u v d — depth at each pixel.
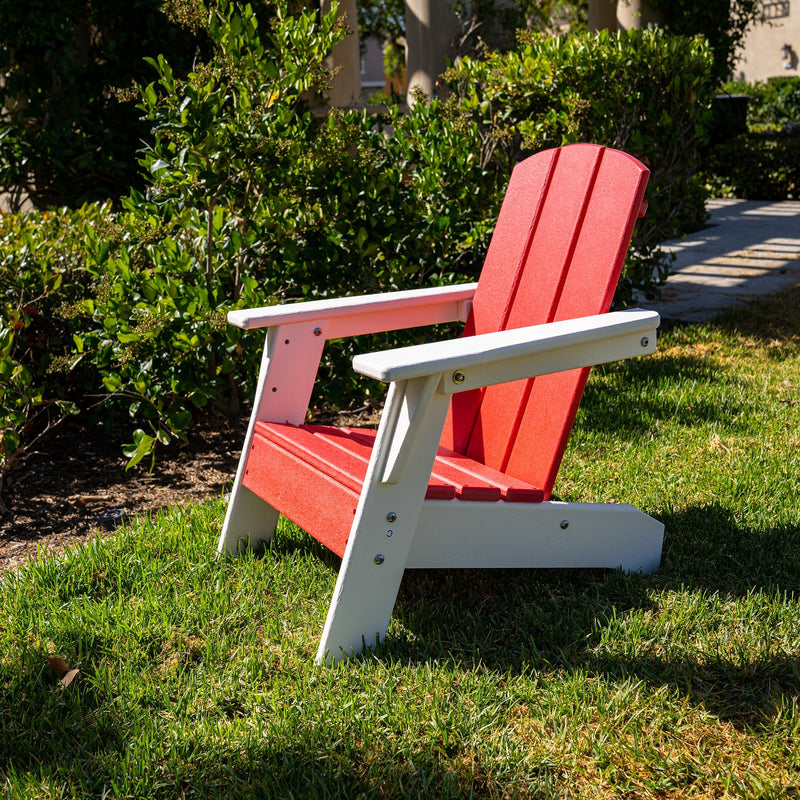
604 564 2.40
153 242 3.57
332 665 2.04
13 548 2.81
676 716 1.82
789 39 20.36
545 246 2.59
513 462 2.47
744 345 4.85
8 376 3.13
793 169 12.05
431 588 2.40
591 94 4.69
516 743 1.75
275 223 3.50
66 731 1.82
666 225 5.25
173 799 1.65
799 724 1.75
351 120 3.72
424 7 7.27
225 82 3.44
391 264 3.78
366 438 2.52
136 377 3.30
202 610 2.27
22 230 3.92
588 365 2.08
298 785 1.64
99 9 5.72
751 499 2.84
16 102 6.00
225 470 3.46
